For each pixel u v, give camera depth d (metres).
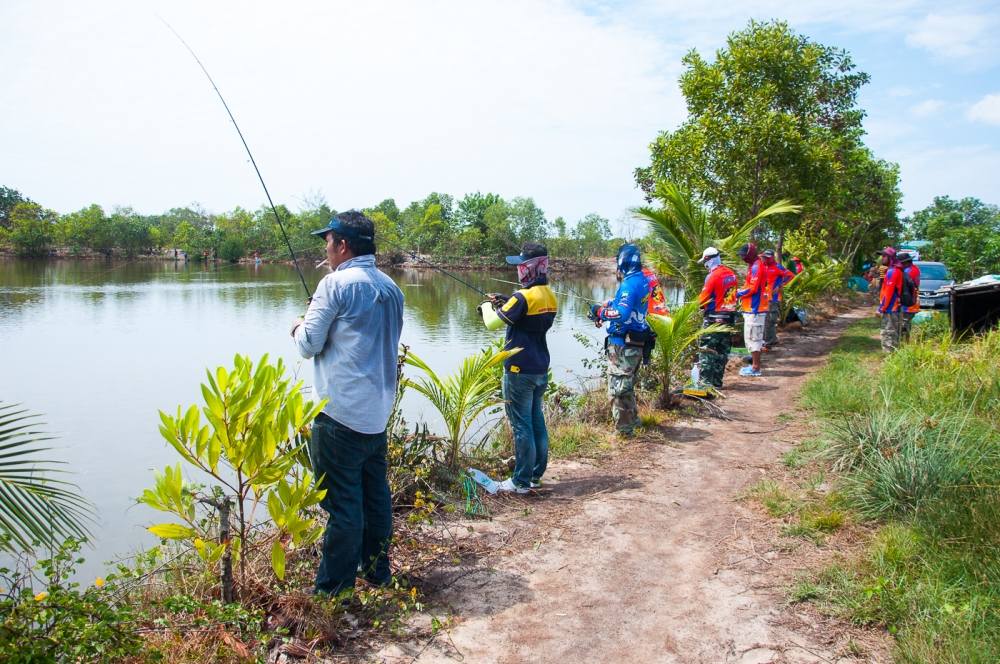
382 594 3.45
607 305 6.59
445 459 5.25
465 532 4.39
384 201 72.69
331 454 3.26
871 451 5.02
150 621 3.00
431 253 54.31
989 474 4.33
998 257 27.98
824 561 3.86
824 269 18.59
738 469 5.64
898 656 2.87
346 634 3.18
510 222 52.81
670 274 12.12
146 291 31.30
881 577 3.45
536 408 5.13
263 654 2.91
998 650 2.74
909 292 10.26
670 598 3.59
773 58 13.45
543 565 3.97
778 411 7.66
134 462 8.20
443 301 29.64
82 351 15.95
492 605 3.51
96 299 27.52
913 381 7.13
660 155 14.66
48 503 3.95
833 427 5.68
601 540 4.31
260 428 3.06
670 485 5.30
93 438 9.17
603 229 54.41
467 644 3.15
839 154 18.03
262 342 17.31
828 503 4.59
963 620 3.00
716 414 7.43
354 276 3.29
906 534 3.84
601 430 6.87
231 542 3.27
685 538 4.33
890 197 29.41
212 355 15.52
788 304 14.88
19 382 12.67
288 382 3.21
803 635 3.18
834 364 9.74
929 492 4.20
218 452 3.08
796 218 15.22
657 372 8.30
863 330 14.51
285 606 3.21
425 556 4.03
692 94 14.00
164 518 6.43
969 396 6.34
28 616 2.53
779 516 4.56
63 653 2.54
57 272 42.25
